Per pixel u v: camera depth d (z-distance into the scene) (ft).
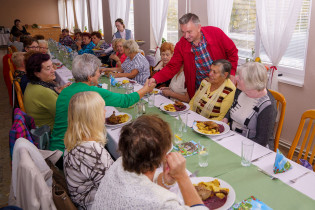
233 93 7.51
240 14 12.30
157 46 17.94
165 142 2.84
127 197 2.70
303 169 4.68
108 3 26.84
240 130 6.48
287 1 9.43
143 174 2.87
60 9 49.42
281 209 3.74
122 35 20.76
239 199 3.96
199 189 3.84
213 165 4.88
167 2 16.40
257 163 4.90
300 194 4.03
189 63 9.48
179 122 6.12
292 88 9.98
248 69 5.88
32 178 4.00
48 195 4.11
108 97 6.61
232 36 13.03
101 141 4.63
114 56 14.29
